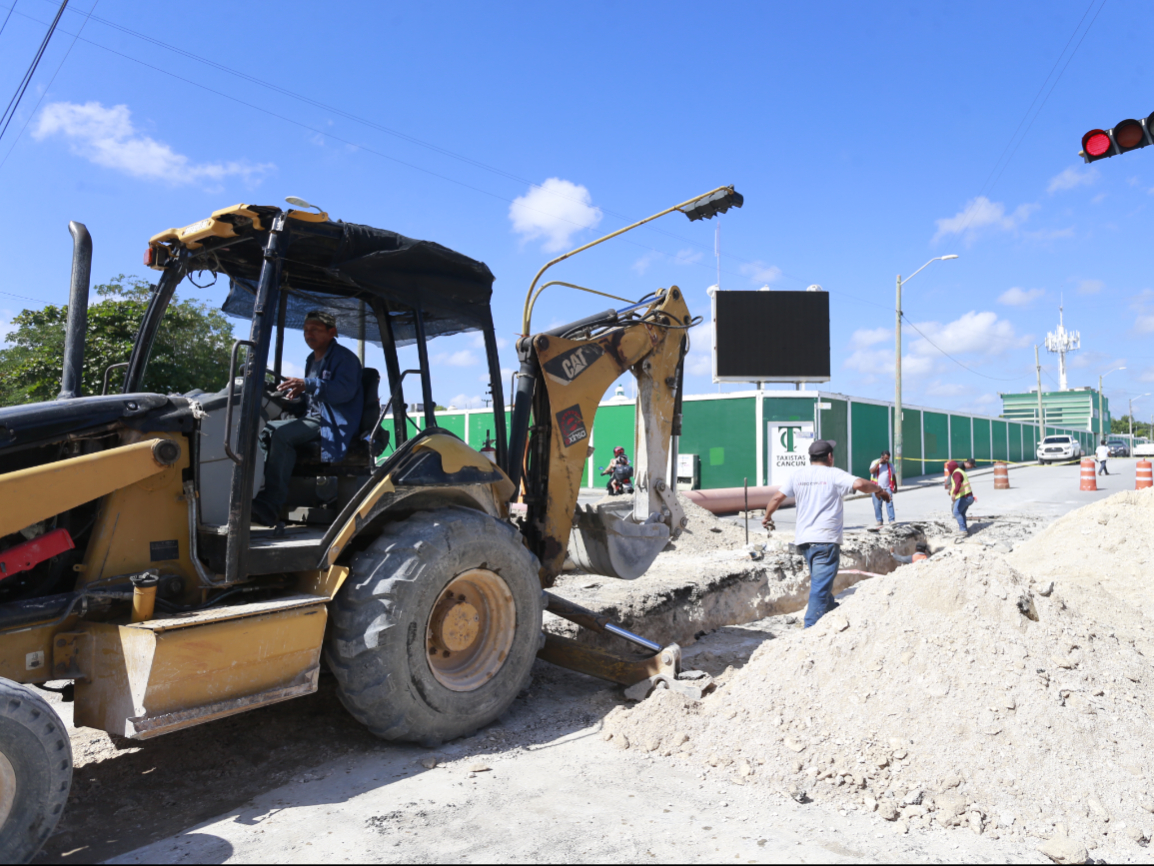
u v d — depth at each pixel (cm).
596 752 427
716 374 2858
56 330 1463
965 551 492
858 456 2994
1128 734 384
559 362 575
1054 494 2355
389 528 434
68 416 353
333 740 445
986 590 460
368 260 437
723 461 2795
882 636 455
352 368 468
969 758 376
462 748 433
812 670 453
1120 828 335
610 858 306
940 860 307
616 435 2977
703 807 354
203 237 421
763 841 320
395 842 321
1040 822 339
